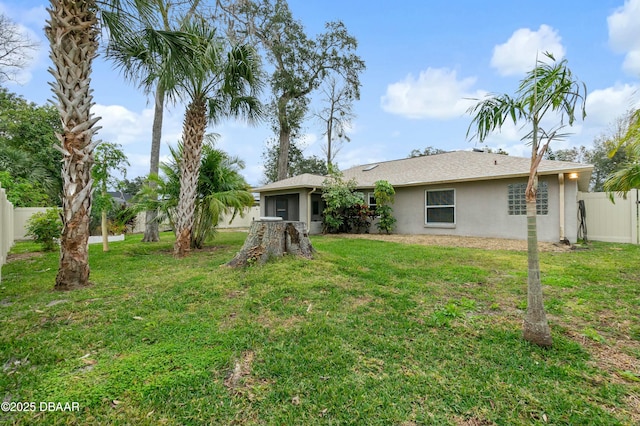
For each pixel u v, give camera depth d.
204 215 8.22
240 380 2.06
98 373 2.09
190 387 1.96
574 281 4.46
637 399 1.88
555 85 2.53
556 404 1.83
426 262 5.90
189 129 7.25
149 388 1.93
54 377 2.04
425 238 10.18
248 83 7.30
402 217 12.55
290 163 24.59
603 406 1.83
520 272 5.09
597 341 2.62
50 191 14.57
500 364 2.27
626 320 3.08
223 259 6.35
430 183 11.33
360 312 3.25
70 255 4.19
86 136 4.27
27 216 11.89
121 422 1.66
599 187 20.34
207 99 7.55
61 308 3.32
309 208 13.13
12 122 15.20
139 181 23.80
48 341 2.55
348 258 6.05
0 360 2.26
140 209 7.82
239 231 15.21
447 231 11.27
